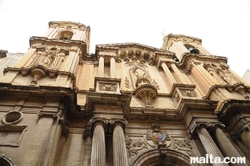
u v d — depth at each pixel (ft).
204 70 65.31
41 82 45.47
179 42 94.32
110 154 34.42
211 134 40.60
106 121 36.73
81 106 43.04
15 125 33.68
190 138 41.65
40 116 34.86
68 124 39.70
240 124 43.60
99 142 32.71
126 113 42.52
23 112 36.27
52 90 38.86
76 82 54.44
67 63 54.34
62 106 37.88
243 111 45.55
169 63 69.87
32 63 52.21
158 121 44.11
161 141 40.11
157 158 37.52
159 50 76.95
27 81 45.09
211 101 44.21
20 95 38.86
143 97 51.57
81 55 65.16
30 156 27.84
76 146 36.78
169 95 54.13
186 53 73.51
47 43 63.62
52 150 30.99
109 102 40.29
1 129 33.27
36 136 30.94
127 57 72.69
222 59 74.79
